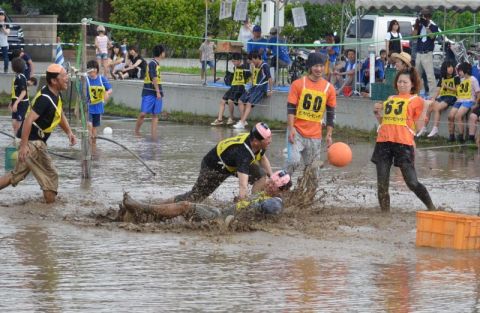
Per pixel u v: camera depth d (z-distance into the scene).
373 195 28.28
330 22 75.25
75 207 25.38
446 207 26.27
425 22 48.31
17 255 19.66
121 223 23.08
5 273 18.09
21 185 28.84
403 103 25.25
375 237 22.03
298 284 17.58
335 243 21.27
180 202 23.23
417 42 48.09
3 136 43.34
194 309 15.82
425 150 40.34
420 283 17.81
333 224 23.39
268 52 55.47
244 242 21.22
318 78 26.20
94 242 21.06
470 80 41.56
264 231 22.36
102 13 94.88
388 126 25.33
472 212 25.70
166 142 42.31
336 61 53.59
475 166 35.69
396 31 49.62
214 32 79.94
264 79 49.44
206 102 53.47
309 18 75.31
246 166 23.19
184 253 20.08
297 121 26.09
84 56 30.16
